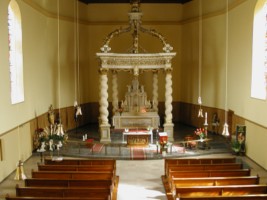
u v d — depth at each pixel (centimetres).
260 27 1867
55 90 2475
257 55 1883
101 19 2931
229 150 2108
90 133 2575
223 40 2358
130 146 2186
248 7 1938
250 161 1916
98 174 1415
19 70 1850
